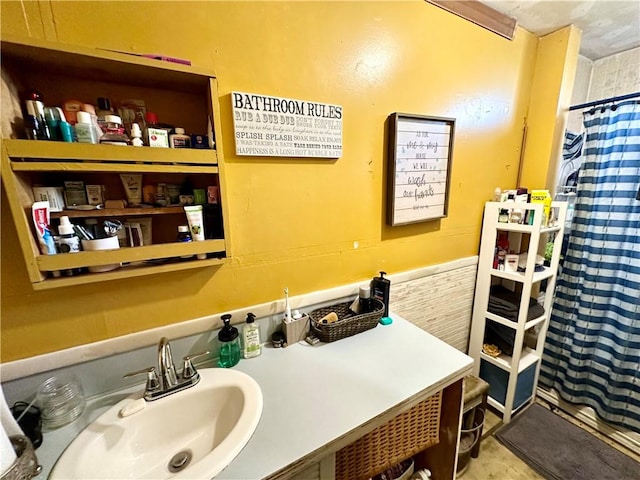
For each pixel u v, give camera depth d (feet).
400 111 3.75
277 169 3.06
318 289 3.65
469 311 5.51
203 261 2.57
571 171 5.46
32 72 2.06
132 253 2.21
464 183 4.75
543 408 5.41
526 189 5.02
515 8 4.20
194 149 2.35
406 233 4.28
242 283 3.10
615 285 4.58
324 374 2.78
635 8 4.13
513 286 5.64
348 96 3.33
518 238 5.30
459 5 3.93
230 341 2.86
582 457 4.42
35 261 1.92
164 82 2.37
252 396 2.42
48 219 2.02
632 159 4.19
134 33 2.26
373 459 2.69
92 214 2.22
